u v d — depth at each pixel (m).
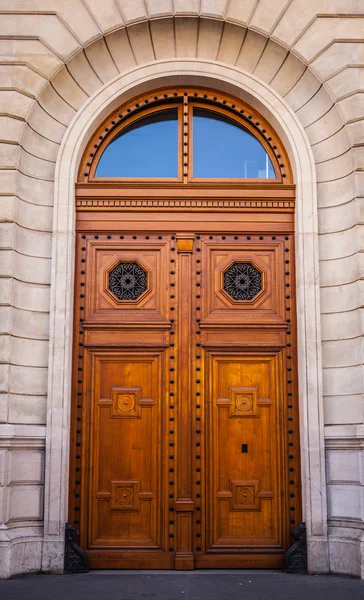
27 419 8.02
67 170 8.57
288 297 8.67
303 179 8.63
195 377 8.45
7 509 7.62
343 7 8.73
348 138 8.47
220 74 8.89
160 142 9.14
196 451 8.30
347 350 8.20
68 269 8.34
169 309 8.60
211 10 8.76
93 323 8.52
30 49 8.55
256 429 8.40
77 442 8.27
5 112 8.34
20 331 8.13
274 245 8.80
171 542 8.11
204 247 8.77
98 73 8.91
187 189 8.85
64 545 7.82
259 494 8.26
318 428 8.07
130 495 8.20
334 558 7.84
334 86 8.59
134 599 6.50
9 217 8.12
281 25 8.77
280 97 8.85
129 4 8.76
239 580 7.44
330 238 8.54
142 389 8.44
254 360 8.54
